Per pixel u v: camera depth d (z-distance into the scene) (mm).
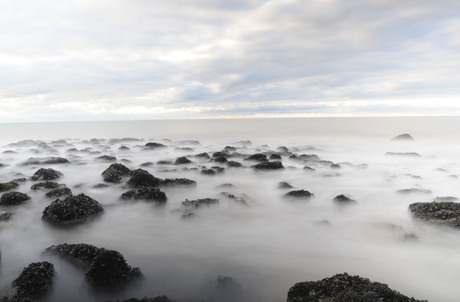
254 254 11875
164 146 40281
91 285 9227
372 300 7555
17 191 17391
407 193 19156
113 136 65875
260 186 21094
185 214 15258
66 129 91438
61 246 10977
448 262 11117
